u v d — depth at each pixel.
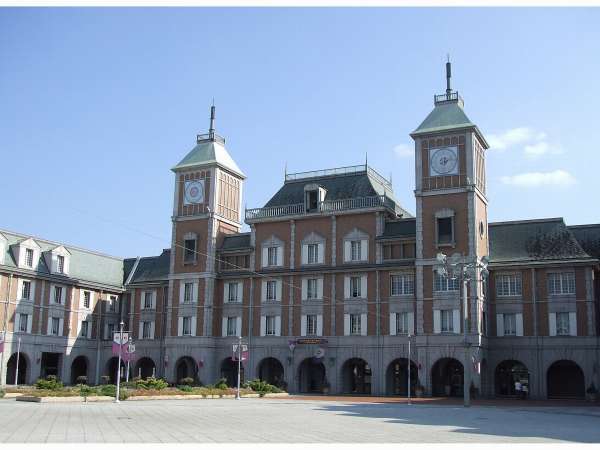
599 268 62.72
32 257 75.38
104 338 83.69
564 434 24.22
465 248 61.00
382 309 65.19
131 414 32.12
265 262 72.06
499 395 64.12
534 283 62.47
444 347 60.09
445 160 63.44
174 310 74.88
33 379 73.25
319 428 25.75
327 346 66.81
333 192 72.19
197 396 52.25
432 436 22.89
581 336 59.72
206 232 74.94
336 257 68.38
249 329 71.31
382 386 63.50
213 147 78.19
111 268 87.88
